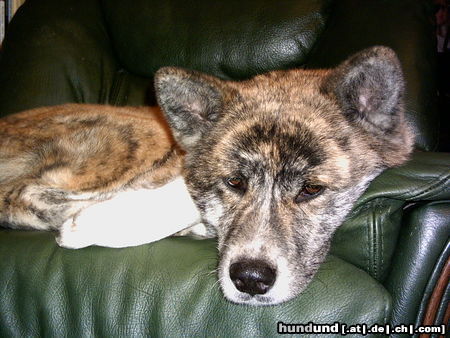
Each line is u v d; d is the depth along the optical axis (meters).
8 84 0.89
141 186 0.64
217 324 0.49
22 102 0.88
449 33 1.05
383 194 0.50
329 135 0.55
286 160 0.53
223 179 0.57
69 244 0.54
